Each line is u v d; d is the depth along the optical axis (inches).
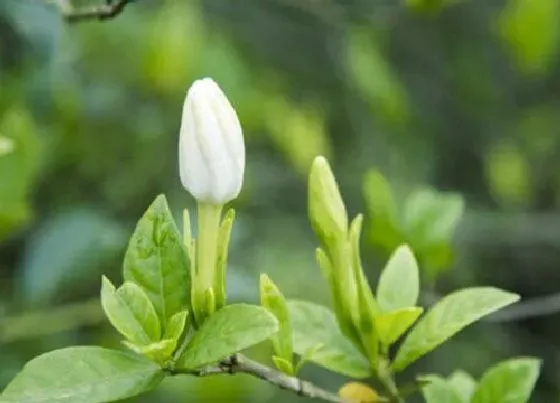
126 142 40.4
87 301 35.3
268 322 24.5
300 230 46.4
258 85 47.3
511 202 54.0
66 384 24.4
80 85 39.5
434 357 47.2
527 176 55.0
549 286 54.1
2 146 29.3
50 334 34.9
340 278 26.3
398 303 27.1
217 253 25.0
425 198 30.6
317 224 26.2
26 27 35.3
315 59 52.1
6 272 37.4
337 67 50.9
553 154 57.6
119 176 40.3
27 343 34.7
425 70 56.2
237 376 35.4
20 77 37.1
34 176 33.9
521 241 51.7
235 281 34.3
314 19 50.4
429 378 26.9
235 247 39.3
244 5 50.1
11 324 33.8
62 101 38.4
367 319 26.3
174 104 40.9
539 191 57.6
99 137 39.8
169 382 35.2
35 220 37.2
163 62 39.6
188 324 25.1
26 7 35.1
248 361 25.5
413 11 38.1
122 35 40.2
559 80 57.9
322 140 45.4
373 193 30.4
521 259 53.7
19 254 37.4
